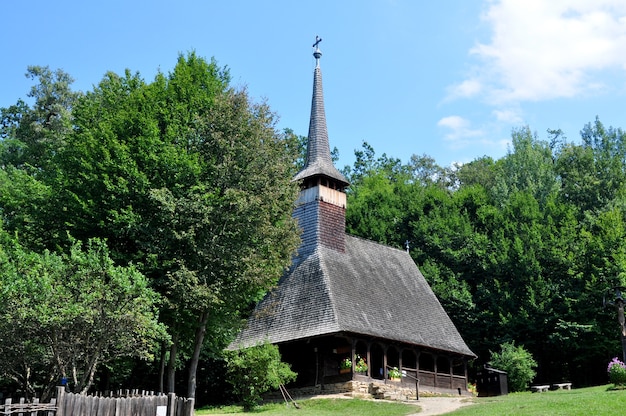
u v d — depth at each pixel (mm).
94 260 21906
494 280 53375
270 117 32781
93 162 29906
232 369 31656
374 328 35875
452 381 40656
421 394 37219
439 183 86000
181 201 28125
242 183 30094
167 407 18719
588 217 57125
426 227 60344
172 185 29172
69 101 53594
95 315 21125
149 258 27719
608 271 47750
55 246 28938
